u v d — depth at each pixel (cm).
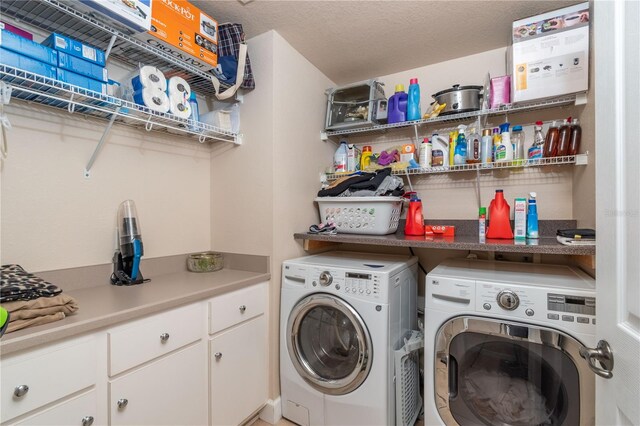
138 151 164
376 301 145
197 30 148
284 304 173
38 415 87
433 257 209
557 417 115
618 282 64
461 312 129
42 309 94
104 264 147
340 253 215
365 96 221
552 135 163
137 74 138
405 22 169
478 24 171
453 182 209
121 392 106
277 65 179
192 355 133
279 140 181
